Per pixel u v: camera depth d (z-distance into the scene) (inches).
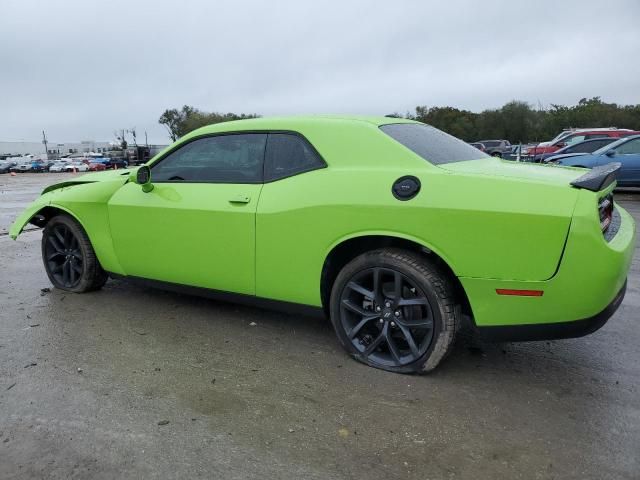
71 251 189.3
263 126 141.5
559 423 105.7
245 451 97.3
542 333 111.6
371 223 119.6
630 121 2512.3
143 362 134.3
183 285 158.4
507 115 2465.6
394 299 123.3
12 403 114.1
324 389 119.8
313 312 137.0
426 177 116.0
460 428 104.0
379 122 135.6
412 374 125.9
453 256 112.3
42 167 2314.2
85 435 102.4
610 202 121.9
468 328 157.3
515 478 89.4
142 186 159.6
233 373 128.0
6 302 182.2
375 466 92.9
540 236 104.4
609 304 109.0
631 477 89.4
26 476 90.7
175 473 91.3
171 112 3282.5
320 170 129.8
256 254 138.3
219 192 144.3
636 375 126.3
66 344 145.4
